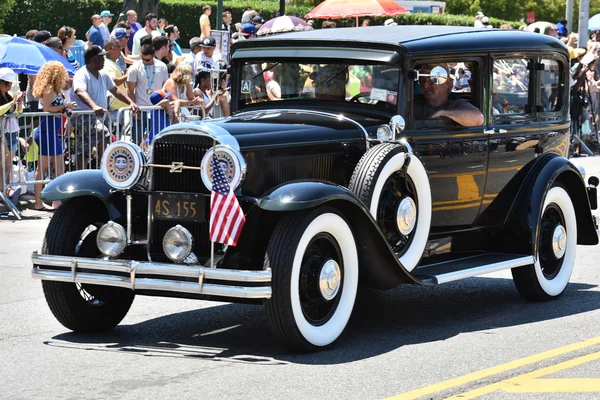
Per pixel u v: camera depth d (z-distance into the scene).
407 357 8.22
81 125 16.22
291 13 46.19
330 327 8.38
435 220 9.79
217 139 8.20
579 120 23.78
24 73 18.17
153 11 40.66
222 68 13.36
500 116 10.32
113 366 7.90
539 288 10.48
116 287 9.09
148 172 8.54
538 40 10.83
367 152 8.86
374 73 9.51
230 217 7.95
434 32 10.06
